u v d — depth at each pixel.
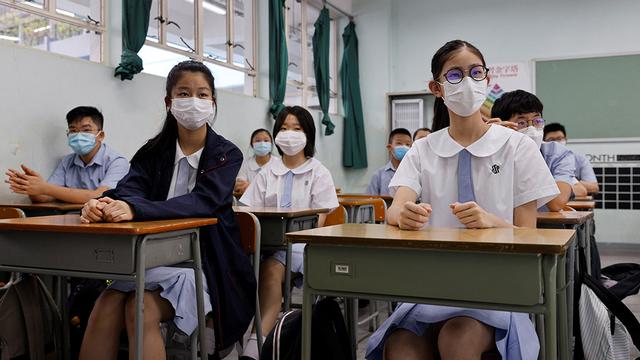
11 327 1.78
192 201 1.70
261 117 5.26
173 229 1.46
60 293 2.23
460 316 1.23
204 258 1.73
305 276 1.22
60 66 3.28
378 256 1.14
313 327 1.35
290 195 2.85
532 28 6.42
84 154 3.14
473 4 6.68
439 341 1.23
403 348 1.26
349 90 6.83
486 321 1.22
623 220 5.96
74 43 3.56
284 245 2.16
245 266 1.82
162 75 4.02
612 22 6.11
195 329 1.66
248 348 1.94
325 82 6.21
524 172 1.50
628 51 5.95
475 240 1.06
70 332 1.97
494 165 1.51
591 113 6.08
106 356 1.58
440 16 6.86
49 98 3.22
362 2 7.05
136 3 3.68
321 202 2.82
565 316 1.31
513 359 1.20
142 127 3.82
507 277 1.03
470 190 1.50
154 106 3.92
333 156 6.63
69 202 2.91
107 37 3.67
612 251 5.75
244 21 5.43
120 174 3.15
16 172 2.79
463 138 1.54
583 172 4.07
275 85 5.37
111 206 1.50
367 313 3.14
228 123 4.79
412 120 6.87
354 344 1.55
